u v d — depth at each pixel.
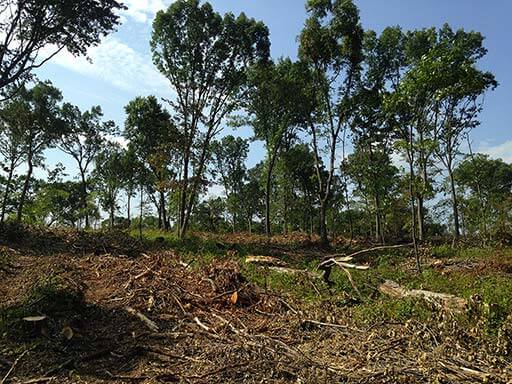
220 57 25.42
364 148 28.88
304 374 5.27
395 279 11.79
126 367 5.68
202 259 13.02
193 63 25.27
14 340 6.21
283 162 33.53
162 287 8.98
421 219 27.89
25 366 5.52
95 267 11.78
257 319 7.93
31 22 18.02
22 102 32.62
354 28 24.56
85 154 39.59
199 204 49.69
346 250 23.22
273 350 5.96
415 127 14.41
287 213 40.12
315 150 26.92
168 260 12.72
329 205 36.19
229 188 51.38
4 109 32.16
